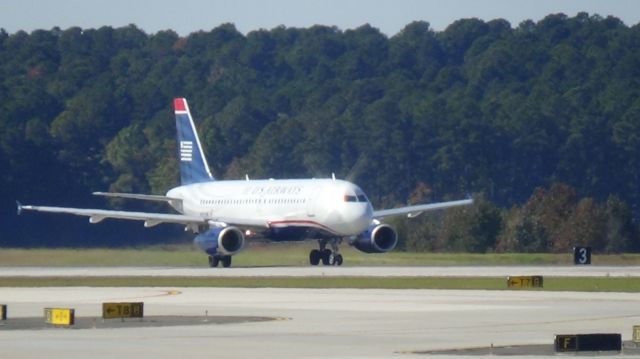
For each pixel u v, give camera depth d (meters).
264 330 137.12
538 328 139.12
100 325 143.88
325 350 119.75
